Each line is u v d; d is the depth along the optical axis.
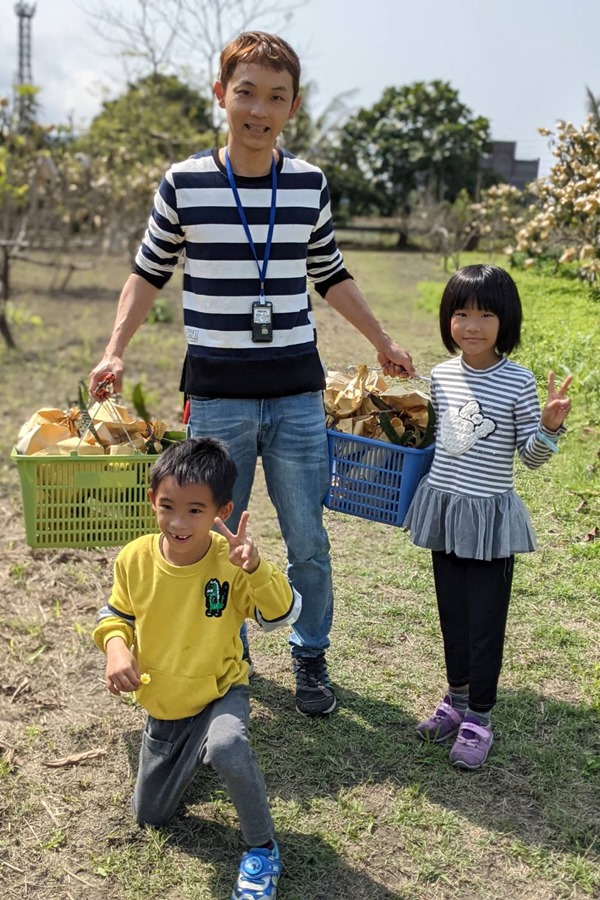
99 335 12.52
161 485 2.24
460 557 2.67
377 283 14.38
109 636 2.37
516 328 2.66
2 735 3.04
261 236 2.70
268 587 2.28
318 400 2.91
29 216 12.09
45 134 13.00
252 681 3.26
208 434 2.83
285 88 2.59
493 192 14.03
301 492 2.91
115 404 3.16
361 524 4.66
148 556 2.40
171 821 2.57
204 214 2.68
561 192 8.09
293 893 2.30
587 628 3.49
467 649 2.85
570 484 4.56
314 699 3.02
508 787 2.67
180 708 2.36
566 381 2.44
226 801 2.64
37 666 3.50
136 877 2.38
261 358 2.76
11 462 6.63
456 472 2.69
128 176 14.70
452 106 37.91
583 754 2.80
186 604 2.36
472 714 2.79
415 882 2.34
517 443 2.64
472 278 2.61
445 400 2.74
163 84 17.45
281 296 2.75
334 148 34.78
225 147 2.76
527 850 2.43
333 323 5.79
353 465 2.96
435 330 7.72
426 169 37.44
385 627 3.59
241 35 2.61
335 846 2.46
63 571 4.40
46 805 2.68
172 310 14.26
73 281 19.00
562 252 8.98
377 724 2.99
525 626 3.52
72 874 2.41
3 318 11.38
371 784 2.70
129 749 2.95
